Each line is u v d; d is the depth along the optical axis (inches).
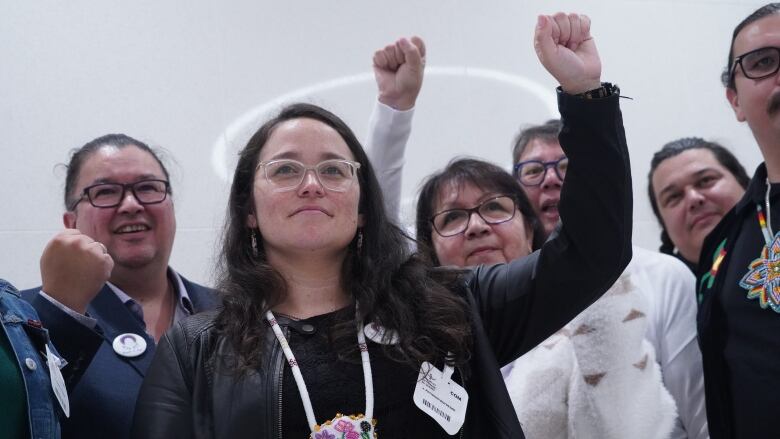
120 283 83.7
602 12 149.7
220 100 130.6
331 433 50.1
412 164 136.5
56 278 63.2
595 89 55.7
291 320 56.6
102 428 67.4
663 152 105.9
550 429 72.6
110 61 127.2
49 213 121.2
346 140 63.8
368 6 139.4
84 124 124.6
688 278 85.1
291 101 133.3
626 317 74.5
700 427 76.8
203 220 126.6
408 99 92.4
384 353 54.3
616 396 71.5
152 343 77.2
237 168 63.8
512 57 143.9
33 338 59.6
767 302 68.1
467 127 139.9
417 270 60.2
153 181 84.0
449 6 142.9
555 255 56.7
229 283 59.6
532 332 58.1
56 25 125.9
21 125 122.0
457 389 53.7
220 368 53.6
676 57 151.3
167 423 51.9
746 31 74.9
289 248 58.3
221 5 133.2
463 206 84.7
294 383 52.7
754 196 75.0
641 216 144.4
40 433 55.4
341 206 58.5
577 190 55.3
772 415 64.7
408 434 52.8
